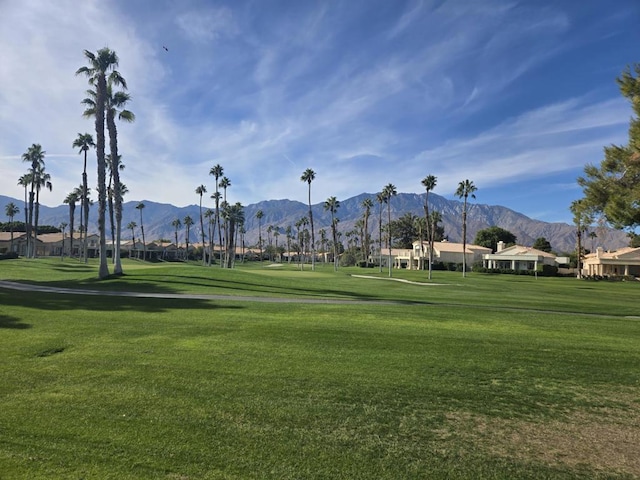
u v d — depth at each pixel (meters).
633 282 70.94
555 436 5.67
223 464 4.71
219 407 6.34
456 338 11.61
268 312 15.67
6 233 108.94
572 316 17.45
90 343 10.13
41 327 11.85
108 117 33.84
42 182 78.75
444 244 113.62
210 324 12.78
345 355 9.48
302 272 64.62
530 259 91.31
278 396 6.85
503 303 23.75
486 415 6.32
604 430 5.89
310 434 5.52
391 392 7.17
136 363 8.52
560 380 8.09
